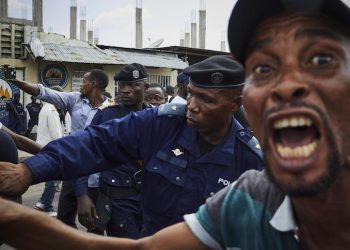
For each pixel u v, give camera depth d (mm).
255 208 1165
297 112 874
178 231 1263
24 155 7250
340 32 933
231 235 1210
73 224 4480
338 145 879
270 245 1143
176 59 18906
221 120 2145
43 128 6422
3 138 1649
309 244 1090
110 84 17141
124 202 3527
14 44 15578
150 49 19359
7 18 15734
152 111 2271
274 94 914
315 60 915
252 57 994
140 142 2195
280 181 892
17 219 1254
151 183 2211
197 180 2150
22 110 13938
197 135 2201
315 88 897
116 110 3945
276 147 915
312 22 930
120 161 2188
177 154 2184
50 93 5094
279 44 942
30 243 1272
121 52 17719
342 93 899
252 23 991
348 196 981
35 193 7723
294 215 1085
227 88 2111
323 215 1020
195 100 2125
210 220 1231
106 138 2121
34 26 16031
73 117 5031
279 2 946
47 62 15961
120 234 3525
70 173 1982
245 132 2252
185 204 2148
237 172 2180
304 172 864
